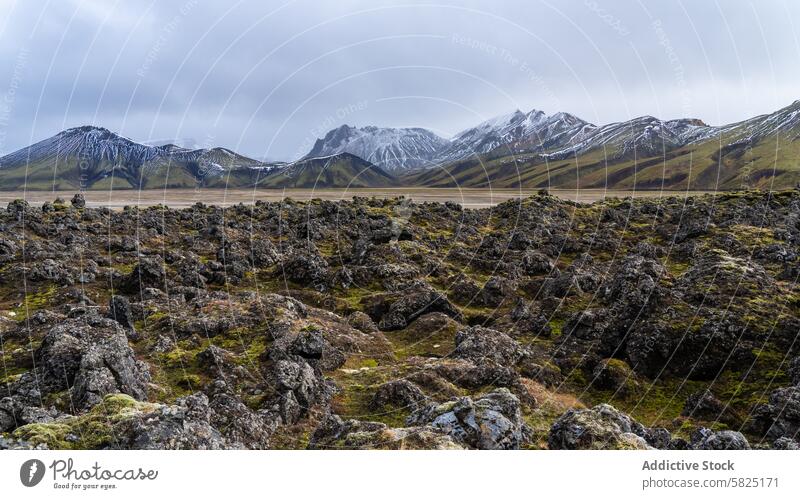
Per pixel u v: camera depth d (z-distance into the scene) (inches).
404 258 2714.1
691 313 1636.3
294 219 3978.8
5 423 925.2
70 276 2320.4
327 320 1847.9
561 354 1617.9
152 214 3946.9
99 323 1282.0
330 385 1277.1
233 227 3659.0
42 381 1048.2
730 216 3270.2
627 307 1692.9
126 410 799.1
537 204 4229.8
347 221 3811.5
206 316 1700.3
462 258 2861.7
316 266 2509.8
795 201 3585.1
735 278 1833.2
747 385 1393.9
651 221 3764.8
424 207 4384.8
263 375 1291.8
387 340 1740.9
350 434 818.8
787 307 1695.4
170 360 1398.9
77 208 4114.2
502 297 2258.9
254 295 1971.0
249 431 959.6
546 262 2741.1
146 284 2217.0
